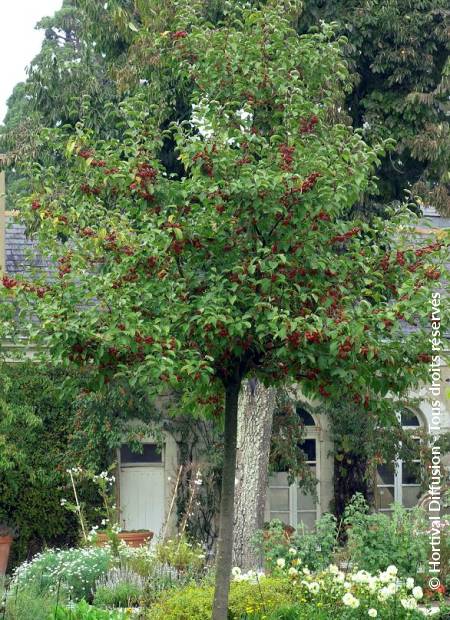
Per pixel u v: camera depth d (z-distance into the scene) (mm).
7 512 18672
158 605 11156
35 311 9008
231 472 9109
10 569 18516
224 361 9008
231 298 8359
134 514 19484
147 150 9227
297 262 8938
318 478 20172
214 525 19156
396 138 17328
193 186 8836
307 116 9914
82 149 9508
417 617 10609
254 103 10234
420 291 8695
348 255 9461
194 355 8594
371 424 19188
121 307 8562
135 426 18812
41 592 12203
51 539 18938
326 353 8562
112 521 18094
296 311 8945
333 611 10789
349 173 9109
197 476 17625
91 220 9484
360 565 13023
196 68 10680
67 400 18750
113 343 8539
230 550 9039
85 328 8625
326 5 17234
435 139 16875
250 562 15867
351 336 8242
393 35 17328
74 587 13586
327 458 20203
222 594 8969
